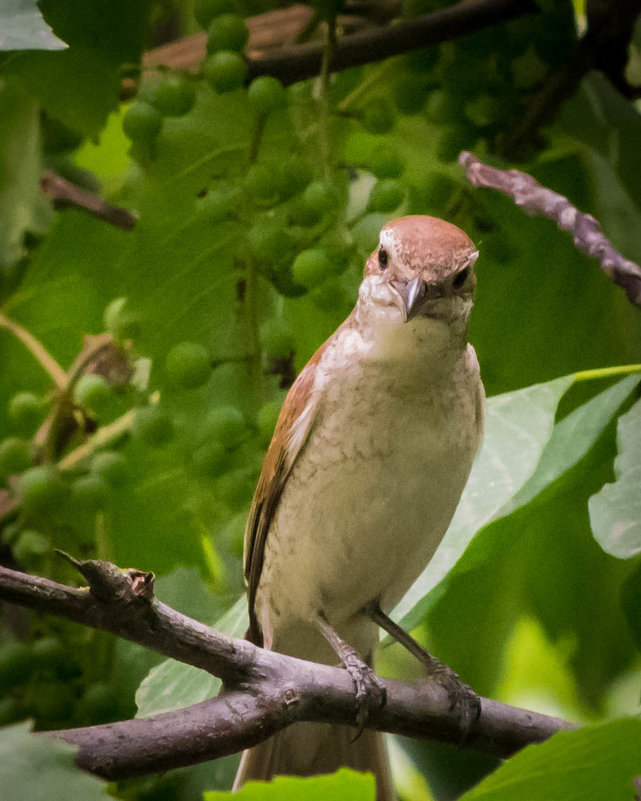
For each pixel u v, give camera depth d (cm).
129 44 825
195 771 778
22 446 829
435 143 901
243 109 834
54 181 930
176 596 883
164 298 831
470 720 662
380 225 820
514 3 855
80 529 834
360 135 897
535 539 910
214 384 822
